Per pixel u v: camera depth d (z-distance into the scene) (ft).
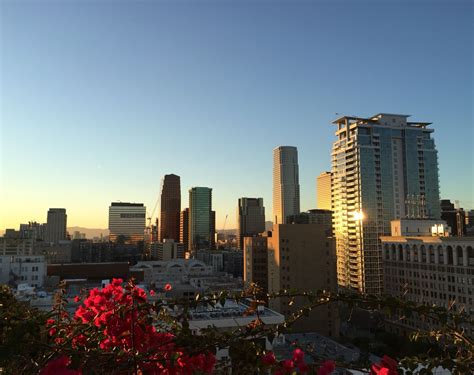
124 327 20.54
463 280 285.02
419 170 478.59
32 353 15.76
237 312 115.34
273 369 17.30
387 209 461.37
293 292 19.94
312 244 346.13
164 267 522.88
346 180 485.56
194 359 18.02
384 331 293.02
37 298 177.47
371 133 476.13
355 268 458.50
